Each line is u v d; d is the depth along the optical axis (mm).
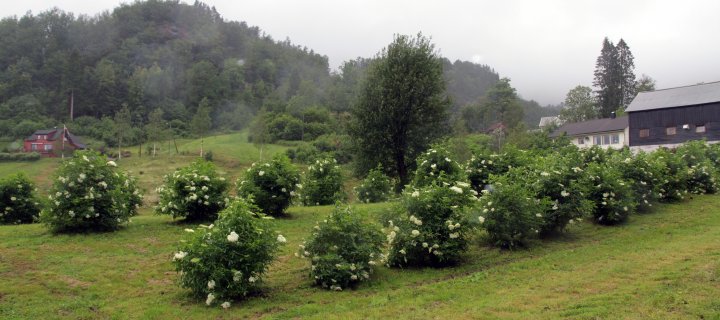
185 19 126062
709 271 7441
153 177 45219
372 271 8648
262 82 102750
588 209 10844
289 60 123000
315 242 8203
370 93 26984
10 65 86312
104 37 107562
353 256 8148
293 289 8039
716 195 16000
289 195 13438
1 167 50156
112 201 11242
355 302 7301
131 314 6914
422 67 26828
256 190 12992
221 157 55531
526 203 10008
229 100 92188
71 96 77312
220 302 7203
